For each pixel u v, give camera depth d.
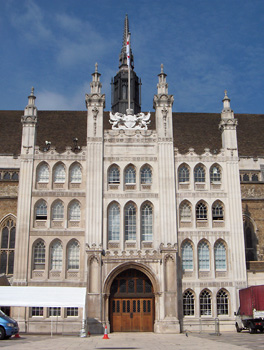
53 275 49.31
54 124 68.12
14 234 56.53
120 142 52.88
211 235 50.91
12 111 71.69
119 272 48.19
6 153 62.00
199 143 65.25
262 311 40.38
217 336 40.19
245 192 60.53
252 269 52.06
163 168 51.88
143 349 28.38
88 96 53.59
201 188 52.44
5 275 52.47
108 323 46.91
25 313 47.47
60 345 30.88
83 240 50.19
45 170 52.38
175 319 46.62
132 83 69.75
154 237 50.09
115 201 51.00
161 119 53.47
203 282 49.47
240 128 70.25
